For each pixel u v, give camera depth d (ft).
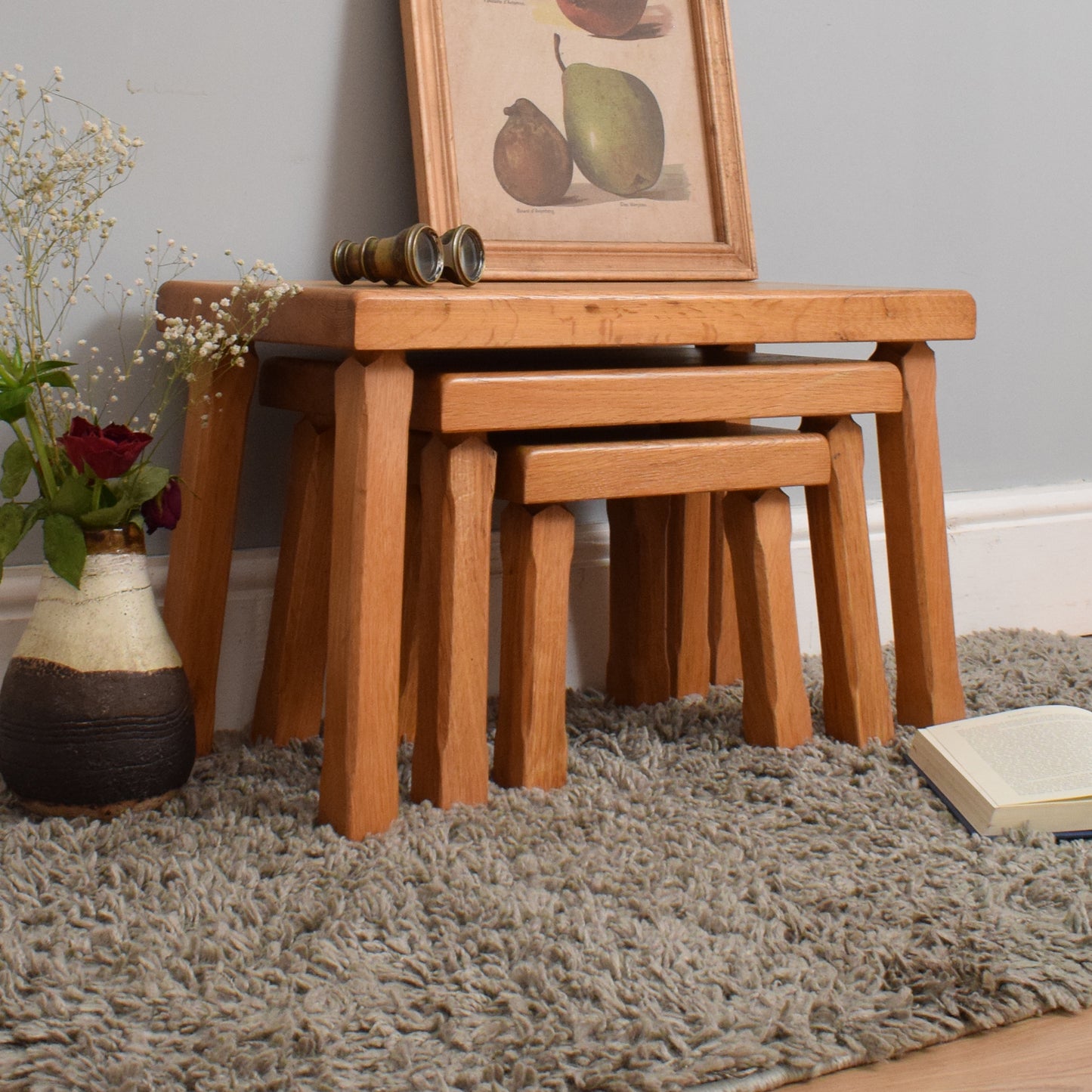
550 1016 2.76
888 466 4.63
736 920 3.20
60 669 3.67
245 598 4.72
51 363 3.77
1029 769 3.98
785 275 5.79
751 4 5.50
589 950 3.01
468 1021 2.76
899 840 3.73
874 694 4.54
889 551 4.70
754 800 4.06
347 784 3.58
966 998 2.94
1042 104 6.31
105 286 4.42
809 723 4.50
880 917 3.26
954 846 3.67
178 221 4.50
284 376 4.30
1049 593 6.54
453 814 3.73
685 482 4.01
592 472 3.84
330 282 4.23
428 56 4.56
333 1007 2.78
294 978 2.88
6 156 4.16
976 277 6.27
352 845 3.53
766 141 5.64
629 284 4.75
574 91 4.88
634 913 3.26
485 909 3.19
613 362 4.82
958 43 6.04
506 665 4.01
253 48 4.54
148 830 3.63
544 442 4.16
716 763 4.31
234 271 4.63
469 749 3.81
